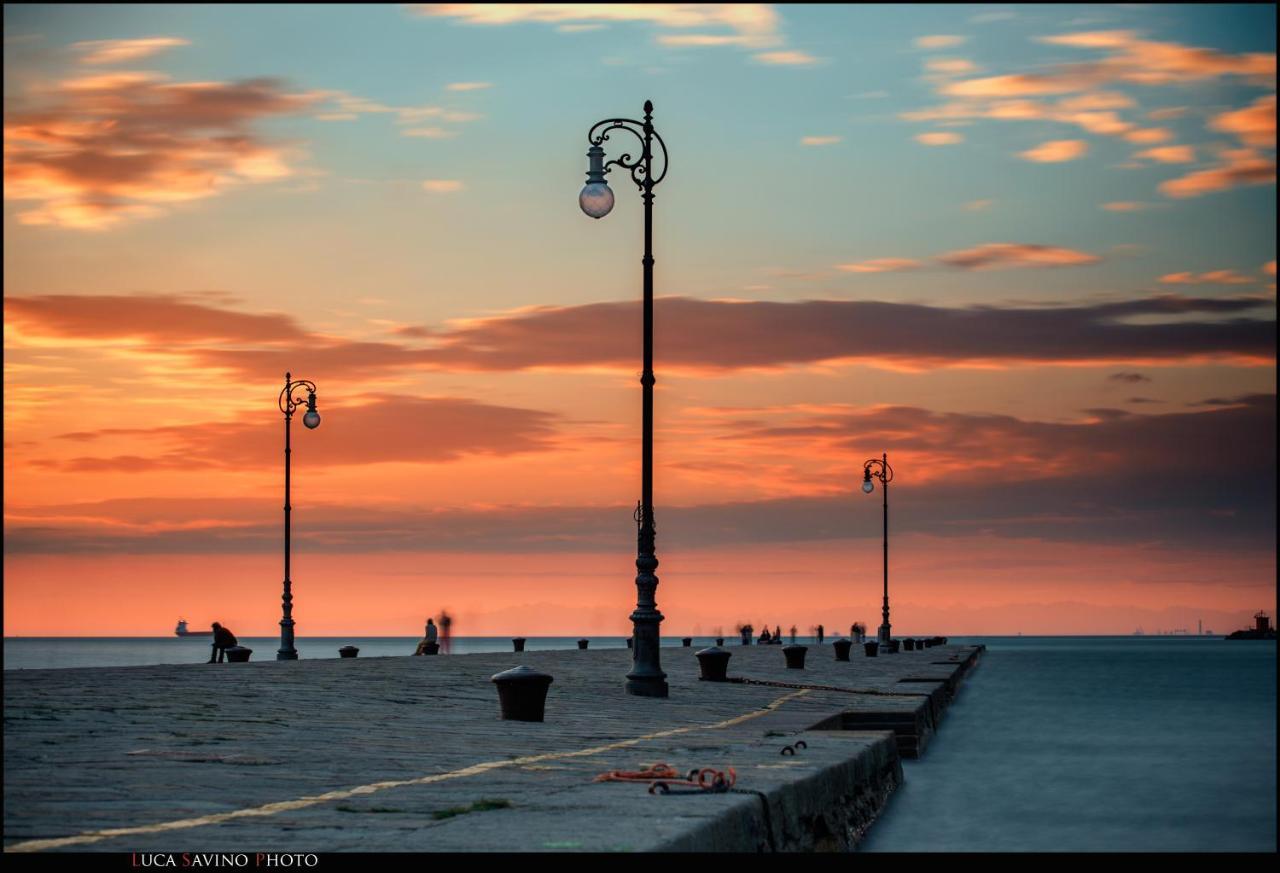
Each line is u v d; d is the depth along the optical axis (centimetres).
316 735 1797
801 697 3281
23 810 1074
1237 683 6106
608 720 2338
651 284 3312
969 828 1752
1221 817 1877
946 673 4806
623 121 3322
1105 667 8469
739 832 1033
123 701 2233
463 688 3058
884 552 8344
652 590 3178
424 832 920
